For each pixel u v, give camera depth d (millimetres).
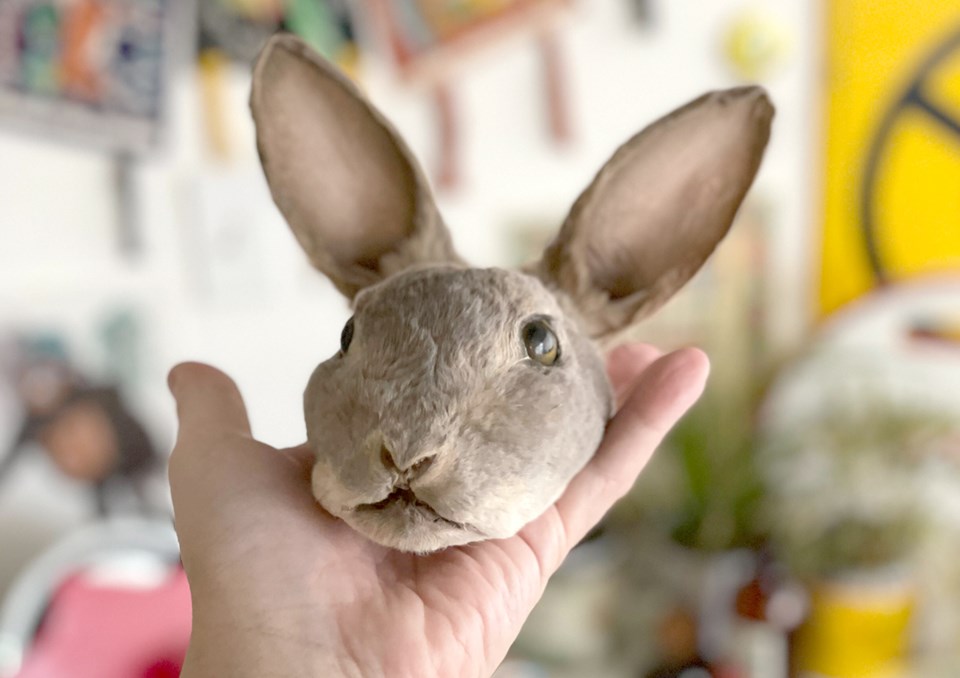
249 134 463
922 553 521
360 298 227
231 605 229
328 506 213
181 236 450
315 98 248
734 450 510
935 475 533
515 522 202
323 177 256
